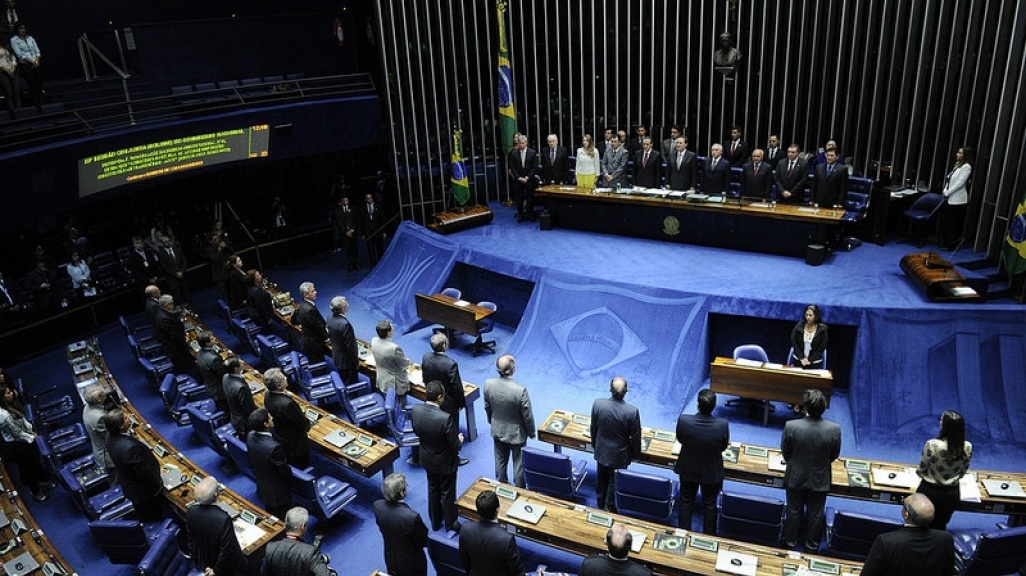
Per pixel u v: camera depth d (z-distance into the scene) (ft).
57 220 55.83
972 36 40.96
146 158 47.34
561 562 25.40
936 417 31.37
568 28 55.67
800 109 52.49
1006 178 38.01
